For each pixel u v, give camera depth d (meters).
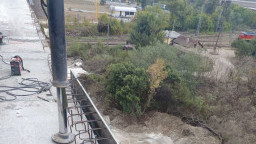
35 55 10.79
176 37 32.47
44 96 7.07
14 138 5.20
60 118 4.78
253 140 11.63
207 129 12.57
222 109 14.27
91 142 5.02
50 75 8.62
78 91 7.08
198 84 18.64
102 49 22.75
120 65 13.61
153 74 12.88
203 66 19.11
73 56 22.16
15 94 7.03
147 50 18.61
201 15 44.38
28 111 6.23
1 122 5.69
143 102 13.55
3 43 12.33
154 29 26.11
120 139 11.24
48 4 3.77
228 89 17.33
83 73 15.09
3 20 19.31
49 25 3.90
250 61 23.88
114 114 13.05
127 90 12.44
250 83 18.52
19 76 8.30
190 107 13.95
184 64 18.28
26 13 23.28
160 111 14.13
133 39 26.55
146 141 11.45
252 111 14.19
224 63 26.52
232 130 12.07
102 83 14.14
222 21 44.72
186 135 11.97
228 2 44.16
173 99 13.74
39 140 5.18
